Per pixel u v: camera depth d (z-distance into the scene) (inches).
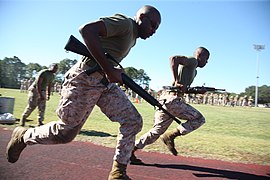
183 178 139.7
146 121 426.3
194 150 210.1
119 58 107.8
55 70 272.5
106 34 96.0
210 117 609.3
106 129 293.9
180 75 167.0
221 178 144.3
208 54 179.9
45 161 146.2
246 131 376.2
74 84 101.4
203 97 1862.7
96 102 106.4
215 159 185.2
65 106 101.9
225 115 715.4
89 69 100.3
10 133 221.1
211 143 247.9
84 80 101.1
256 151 220.5
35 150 168.2
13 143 118.1
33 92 265.6
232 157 194.4
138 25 111.3
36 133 111.9
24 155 154.6
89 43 89.8
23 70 2775.6
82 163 148.2
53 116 382.9
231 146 237.9
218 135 314.0
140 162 160.4
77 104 101.5
